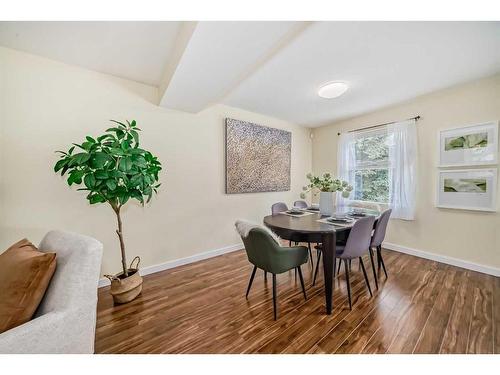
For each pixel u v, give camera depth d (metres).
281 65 2.10
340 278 2.37
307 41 1.73
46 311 0.91
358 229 1.82
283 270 1.72
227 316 1.70
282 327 1.57
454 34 1.66
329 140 4.29
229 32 1.34
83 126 2.08
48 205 1.93
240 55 1.58
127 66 2.10
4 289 0.88
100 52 1.86
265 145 3.66
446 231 2.75
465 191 2.58
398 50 1.87
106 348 1.36
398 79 2.42
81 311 0.92
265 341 1.42
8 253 1.07
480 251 2.50
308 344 1.39
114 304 1.87
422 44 1.79
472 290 2.06
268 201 3.81
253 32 1.35
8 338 0.73
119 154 1.62
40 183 1.89
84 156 1.53
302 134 4.41
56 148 1.95
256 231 1.66
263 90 2.68
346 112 3.54
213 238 3.10
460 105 2.60
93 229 2.15
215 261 2.91
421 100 2.94
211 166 3.05
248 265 2.77
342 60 2.02
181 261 2.77
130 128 2.01
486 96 2.41
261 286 2.21
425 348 1.35
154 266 2.54
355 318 1.67
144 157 1.86
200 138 2.93
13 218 1.78
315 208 3.03
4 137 1.73
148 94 2.47
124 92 2.32
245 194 3.47
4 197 1.74
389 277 2.38
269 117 3.78
